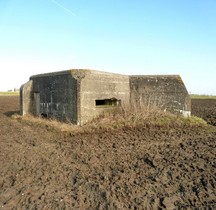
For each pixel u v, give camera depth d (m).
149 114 11.76
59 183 5.18
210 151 7.25
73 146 8.00
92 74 11.05
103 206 4.25
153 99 13.02
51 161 6.53
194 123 11.66
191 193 4.72
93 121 10.89
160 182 5.20
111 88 12.07
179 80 13.07
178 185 5.05
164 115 12.05
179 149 7.53
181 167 5.96
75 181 5.28
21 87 14.07
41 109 13.25
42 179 5.36
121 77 12.75
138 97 13.13
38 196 4.60
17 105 23.58
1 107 21.23
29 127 11.19
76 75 10.70
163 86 13.10
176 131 10.29
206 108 20.78
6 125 11.76
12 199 4.48
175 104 12.80
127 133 9.81
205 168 5.89
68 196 4.61
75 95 10.62
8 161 6.48
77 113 10.56
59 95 11.66
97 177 5.48
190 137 9.26
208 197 4.55
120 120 10.95
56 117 11.93
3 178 5.40
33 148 7.76
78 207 4.21
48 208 4.16
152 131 10.20
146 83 13.32
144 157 6.76
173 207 4.23
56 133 9.88
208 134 9.84
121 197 4.56
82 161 6.55
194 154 6.98
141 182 5.20
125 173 5.68
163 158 6.64
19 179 5.34
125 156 6.92
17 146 7.97
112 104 12.46
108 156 6.93
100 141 8.61
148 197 4.57
